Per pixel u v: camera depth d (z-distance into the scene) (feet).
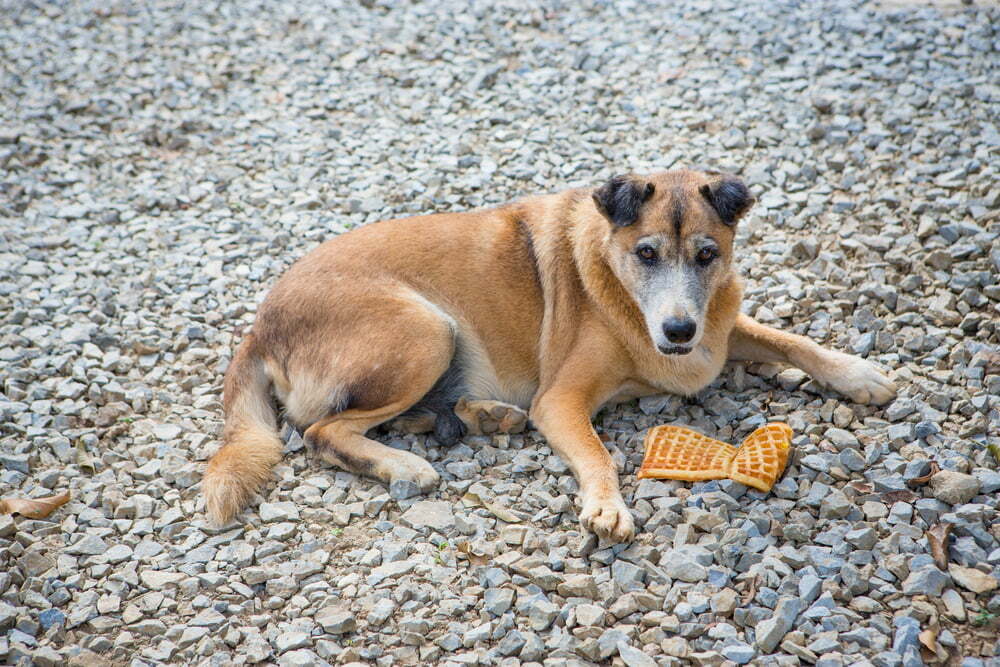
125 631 10.96
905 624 10.75
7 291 12.77
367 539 11.32
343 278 11.80
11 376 12.18
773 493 11.37
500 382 11.96
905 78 13.98
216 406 12.07
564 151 13.76
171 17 16.37
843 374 11.78
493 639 10.87
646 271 11.51
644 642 10.81
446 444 11.80
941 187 12.98
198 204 13.58
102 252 13.15
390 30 15.72
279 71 14.90
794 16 14.92
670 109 14.08
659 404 11.93
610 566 11.12
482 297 11.89
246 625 10.98
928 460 11.39
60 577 11.19
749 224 12.96
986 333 12.01
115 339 12.46
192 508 11.50
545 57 14.82
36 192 13.65
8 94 14.61
